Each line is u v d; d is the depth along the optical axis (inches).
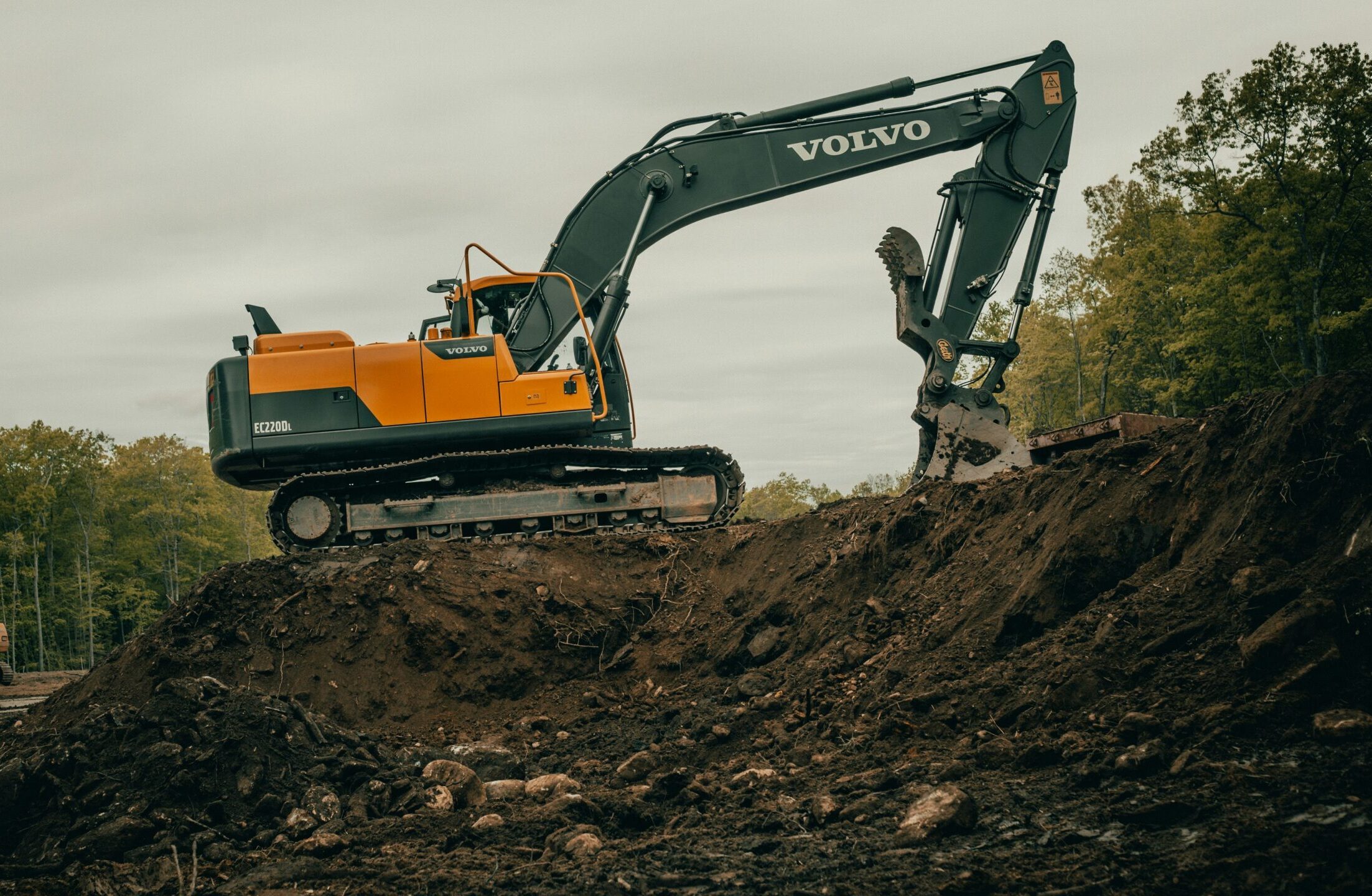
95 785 316.5
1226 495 319.3
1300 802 206.4
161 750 322.0
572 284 580.7
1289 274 1186.0
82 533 2450.8
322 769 329.1
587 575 546.0
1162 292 1535.4
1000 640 349.4
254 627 506.9
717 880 225.6
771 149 596.7
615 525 585.9
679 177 598.5
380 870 265.4
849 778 292.4
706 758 369.4
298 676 488.4
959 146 595.8
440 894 242.1
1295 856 187.3
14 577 2244.1
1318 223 1166.3
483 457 567.5
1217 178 1210.6
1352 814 197.2
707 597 534.3
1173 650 284.2
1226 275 1235.2
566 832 276.8
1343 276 1200.8
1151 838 210.7
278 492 565.0
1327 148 1162.6
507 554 550.6
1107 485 363.3
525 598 523.2
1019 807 241.0
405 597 511.5
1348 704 237.6
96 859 290.2
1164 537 337.4
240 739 329.1
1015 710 298.8
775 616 489.7
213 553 2659.9
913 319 569.9
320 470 581.3
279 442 560.1
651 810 300.2
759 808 284.4
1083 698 285.6
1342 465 282.5
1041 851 215.0
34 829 306.5
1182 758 235.3
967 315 578.2
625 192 600.1
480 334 610.9
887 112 596.7
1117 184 1761.8
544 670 504.1
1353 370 298.4
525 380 571.8
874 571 462.0
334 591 515.5
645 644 518.3
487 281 610.9
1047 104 591.2
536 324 597.0
